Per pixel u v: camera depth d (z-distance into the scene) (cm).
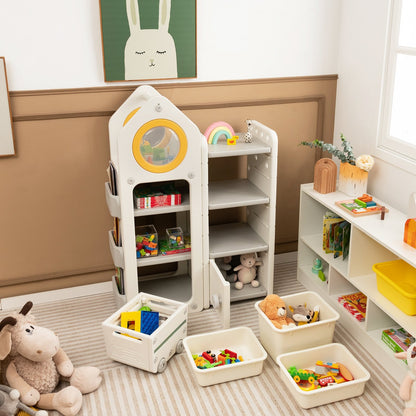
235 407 226
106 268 318
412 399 207
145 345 237
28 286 308
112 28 269
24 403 222
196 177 267
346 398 228
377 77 282
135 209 268
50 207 296
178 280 320
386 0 268
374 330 259
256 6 293
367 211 266
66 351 265
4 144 273
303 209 311
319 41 311
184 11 276
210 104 300
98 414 223
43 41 266
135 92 275
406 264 263
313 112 324
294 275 334
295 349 251
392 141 278
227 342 263
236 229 318
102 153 294
